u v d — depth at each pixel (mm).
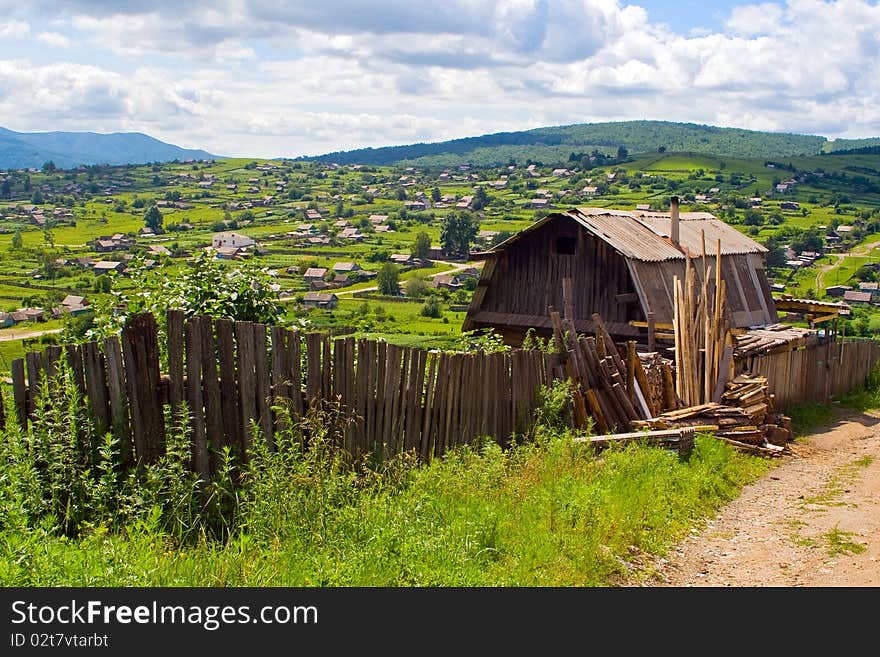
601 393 14914
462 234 154625
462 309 99688
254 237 182625
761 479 14062
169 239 177000
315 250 163750
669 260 22953
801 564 8648
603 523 8641
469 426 11914
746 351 20047
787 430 17672
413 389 10836
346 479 8641
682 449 13844
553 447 11742
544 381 14047
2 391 7852
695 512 10773
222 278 11477
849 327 70188
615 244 21953
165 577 6113
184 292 11156
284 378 9000
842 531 9984
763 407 17750
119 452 7824
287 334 9039
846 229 146250
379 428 10312
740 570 8445
